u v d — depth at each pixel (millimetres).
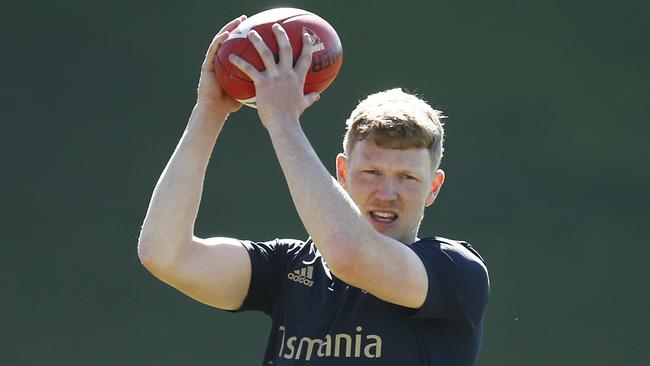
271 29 9945
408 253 9234
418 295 9281
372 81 33562
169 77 33312
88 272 31031
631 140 31719
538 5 33125
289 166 9219
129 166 32531
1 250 31141
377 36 33719
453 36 33438
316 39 10031
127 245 31484
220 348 29656
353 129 10008
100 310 30531
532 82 32688
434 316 9531
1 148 32406
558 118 32219
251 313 29688
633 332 29625
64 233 31562
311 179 9109
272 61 9742
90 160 32469
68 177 32250
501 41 33031
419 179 9820
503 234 31281
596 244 30812
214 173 32344
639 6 32625
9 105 32812
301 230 32031
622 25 32594
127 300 30531
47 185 32094
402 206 9820
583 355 29547
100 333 30266
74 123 32750
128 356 29984
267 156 32406
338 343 9625
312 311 9938
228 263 10508
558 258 30812
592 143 31844
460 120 32719
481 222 31500
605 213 31203
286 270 10461
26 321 30438
